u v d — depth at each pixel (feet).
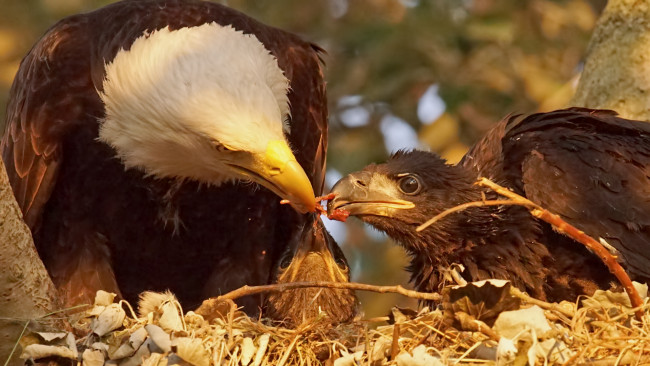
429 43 55.83
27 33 56.54
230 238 39.04
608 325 28.68
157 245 38.55
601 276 32.96
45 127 37.11
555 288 33.45
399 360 27.96
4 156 38.50
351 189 33.76
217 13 38.52
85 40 37.65
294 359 30.32
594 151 33.94
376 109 56.85
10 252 28.58
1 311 28.84
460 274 33.88
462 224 33.63
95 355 29.25
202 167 36.60
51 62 37.35
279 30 40.78
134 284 39.50
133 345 29.32
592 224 32.83
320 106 40.86
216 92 34.94
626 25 40.27
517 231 33.60
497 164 34.88
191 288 39.86
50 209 37.78
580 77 41.63
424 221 33.55
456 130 54.90
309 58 40.63
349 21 58.44
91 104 37.01
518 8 56.90
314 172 40.75
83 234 37.76
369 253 54.85
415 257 34.99
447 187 33.81
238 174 35.96
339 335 30.96
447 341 29.43
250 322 31.01
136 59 35.88
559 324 29.09
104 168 37.17
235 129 34.86
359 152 55.72
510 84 55.57
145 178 37.14
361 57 56.80
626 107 39.81
